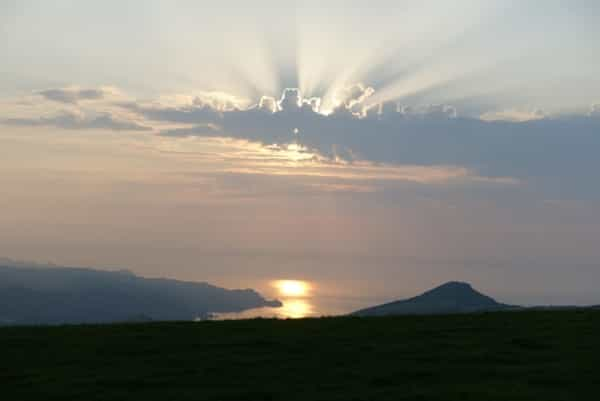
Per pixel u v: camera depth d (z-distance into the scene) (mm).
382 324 41500
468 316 44031
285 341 36500
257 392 28375
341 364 32469
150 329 40312
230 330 39656
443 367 31688
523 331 38469
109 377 30656
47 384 29922
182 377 30641
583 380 29250
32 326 42344
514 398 26969
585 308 48562
